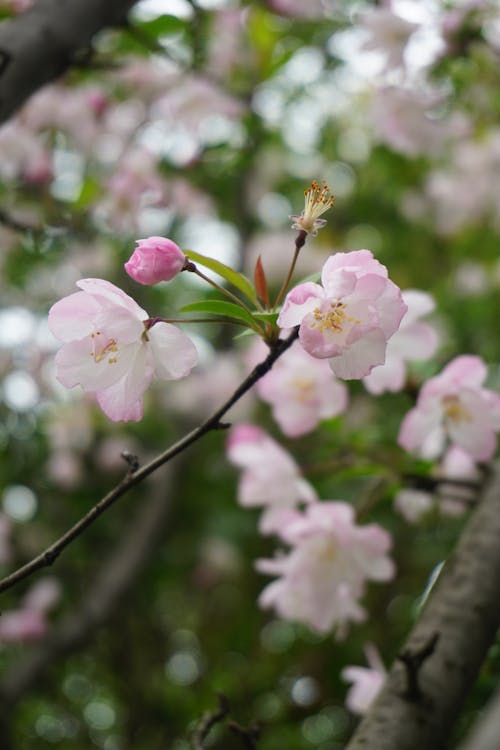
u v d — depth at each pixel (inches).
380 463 96.3
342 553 87.6
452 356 177.2
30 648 176.6
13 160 143.3
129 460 50.6
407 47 136.0
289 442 154.0
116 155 154.7
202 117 147.7
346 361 50.0
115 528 197.3
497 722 42.3
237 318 53.2
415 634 68.0
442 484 94.4
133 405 53.7
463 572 71.6
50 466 190.9
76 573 193.6
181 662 228.5
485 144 184.1
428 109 147.5
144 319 53.9
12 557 186.7
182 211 162.2
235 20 148.7
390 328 49.6
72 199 151.8
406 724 60.9
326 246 205.0
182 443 49.7
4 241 150.3
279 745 186.7
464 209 199.0
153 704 212.5
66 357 54.4
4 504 190.4
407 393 90.6
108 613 172.9
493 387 132.3
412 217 214.7
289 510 94.6
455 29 135.4
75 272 182.5
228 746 194.1
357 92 191.2
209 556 194.9
